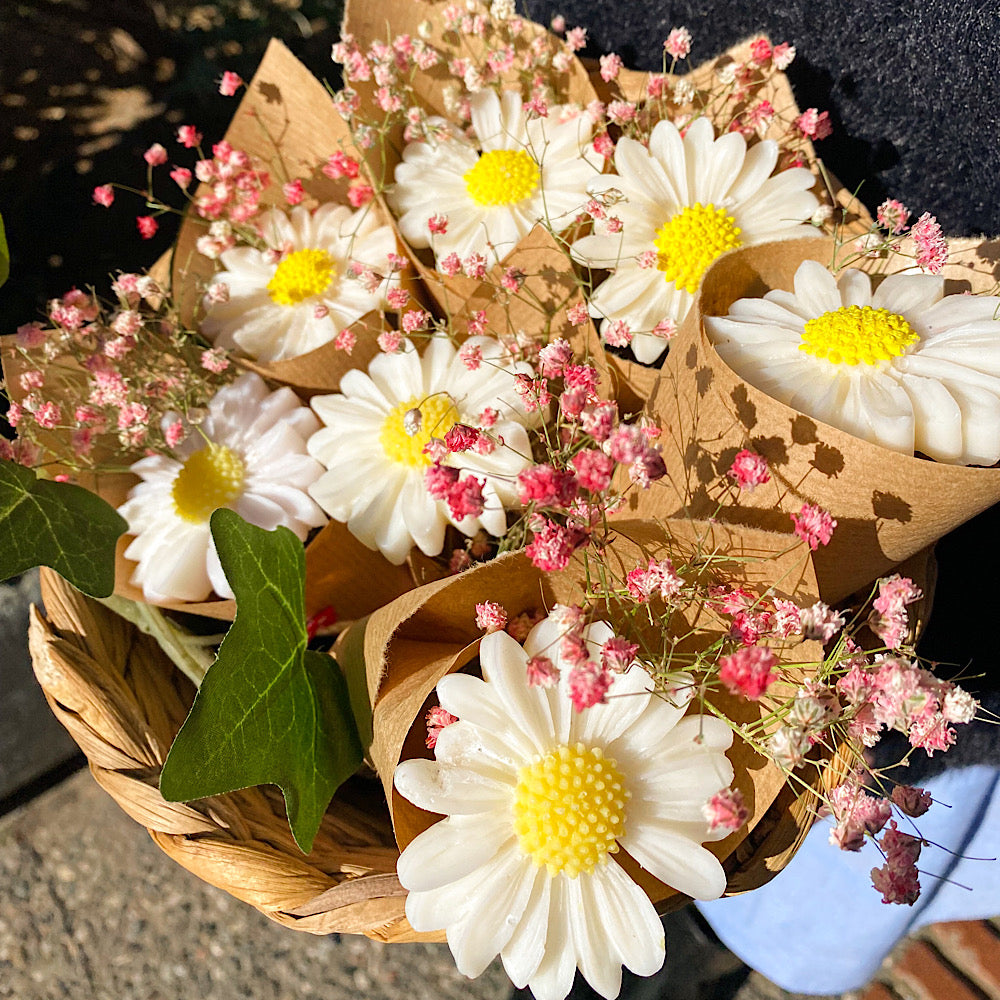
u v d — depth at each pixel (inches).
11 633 23.5
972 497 9.1
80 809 24.2
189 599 12.3
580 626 9.4
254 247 14.1
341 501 11.5
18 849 23.7
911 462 8.9
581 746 9.4
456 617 10.4
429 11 13.9
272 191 14.6
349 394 11.9
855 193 11.7
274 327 13.3
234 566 9.8
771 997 19.7
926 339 9.8
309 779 10.2
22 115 27.5
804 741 8.8
